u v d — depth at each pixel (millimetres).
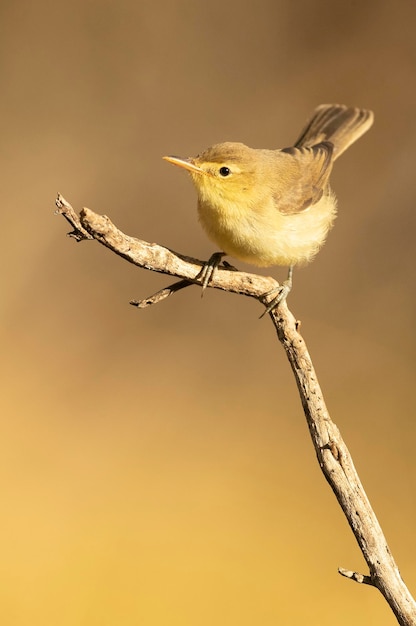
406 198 13859
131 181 14438
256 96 14539
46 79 14898
